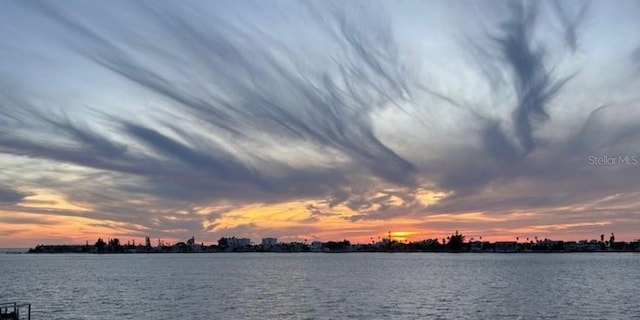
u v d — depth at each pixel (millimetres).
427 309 81812
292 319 72000
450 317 73312
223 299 98000
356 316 74562
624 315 74938
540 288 119062
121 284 138125
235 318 73375
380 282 141125
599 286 123688
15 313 58688
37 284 139875
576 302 90562
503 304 88000
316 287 125000
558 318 72188
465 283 136000
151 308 84938
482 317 73250
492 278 156125
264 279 157125
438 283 136500
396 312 78438
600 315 74938
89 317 74938
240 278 163000
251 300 95938
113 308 85250
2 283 143250
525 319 71375
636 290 112938
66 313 79125
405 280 149000
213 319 72625
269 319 72125
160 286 130625
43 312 80250
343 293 108812
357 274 184000
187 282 145125
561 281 141125
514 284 131500
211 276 175375
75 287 129000
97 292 114312
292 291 114250
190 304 89875
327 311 79812
